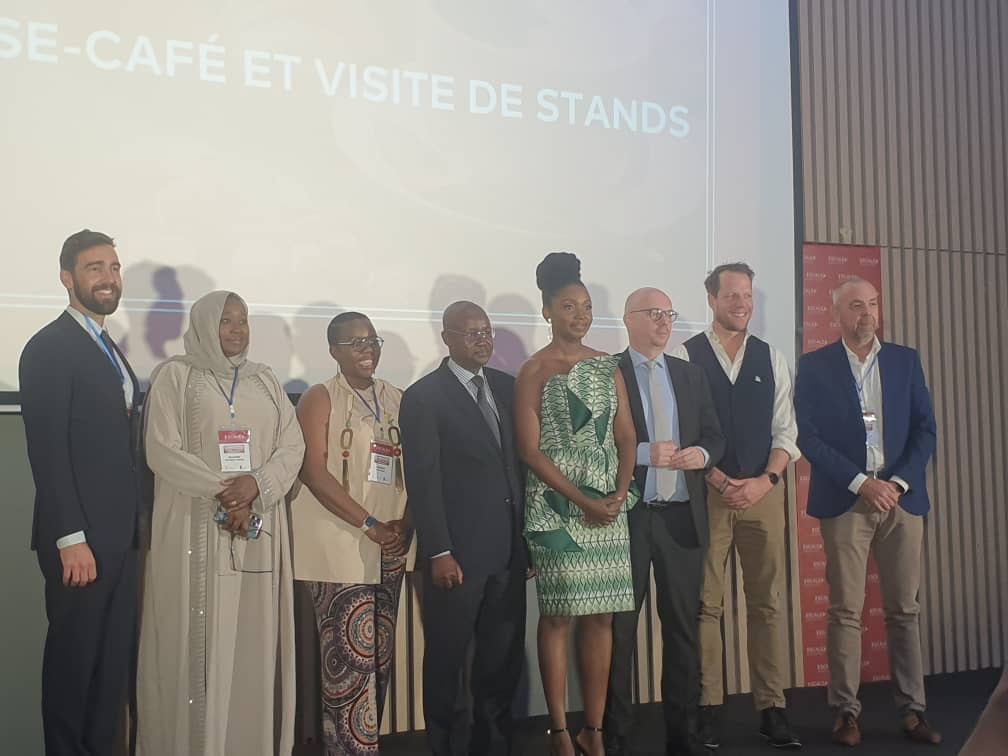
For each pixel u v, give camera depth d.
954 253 4.70
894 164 4.59
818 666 4.33
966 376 4.71
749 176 4.17
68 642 2.64
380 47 3.60
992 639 4.69
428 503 3.02
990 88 4.84
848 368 3.63
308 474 2.99
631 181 3.97
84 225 3.18
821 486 3.60
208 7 3.36
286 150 3.45
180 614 2.75
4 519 3.14
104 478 2.67
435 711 3.06
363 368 3.11
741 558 3.53
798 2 4.30
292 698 2.92
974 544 4.68
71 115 3.18
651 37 4.04
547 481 3.03
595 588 3.01
